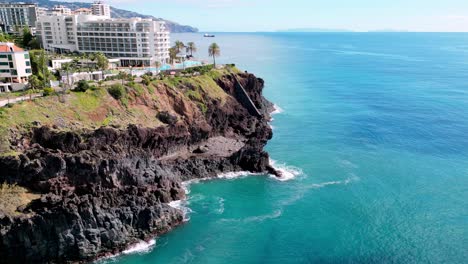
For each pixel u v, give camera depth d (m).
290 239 72.31
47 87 100.25
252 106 133.12
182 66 157.88
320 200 86.19
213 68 141.38
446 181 94.69
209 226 76.31
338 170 101.75
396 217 79.06
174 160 97.12
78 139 80.69
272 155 112.44
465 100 185.12
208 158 99.75
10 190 69.31
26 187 71.50
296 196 88.06
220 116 119.00
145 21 180.00
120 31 178.62
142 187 80.06
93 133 83.69
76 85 107.19
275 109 167.00
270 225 76.69
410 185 92.75
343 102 183.50
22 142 76.25
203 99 117.56
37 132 78.94
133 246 70.06
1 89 105.38
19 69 109.31
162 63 176.50
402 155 112.19
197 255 67.94
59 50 187.62
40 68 119.94
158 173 85.50
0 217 63.28
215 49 156.12
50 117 84.31
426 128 138.88
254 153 101.38
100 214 67.88
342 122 147.50
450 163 105.81
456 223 76.50
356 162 107.12
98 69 135.25
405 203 84.38
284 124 144.62
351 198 86.94
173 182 87.75
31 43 181.62
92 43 184.50
